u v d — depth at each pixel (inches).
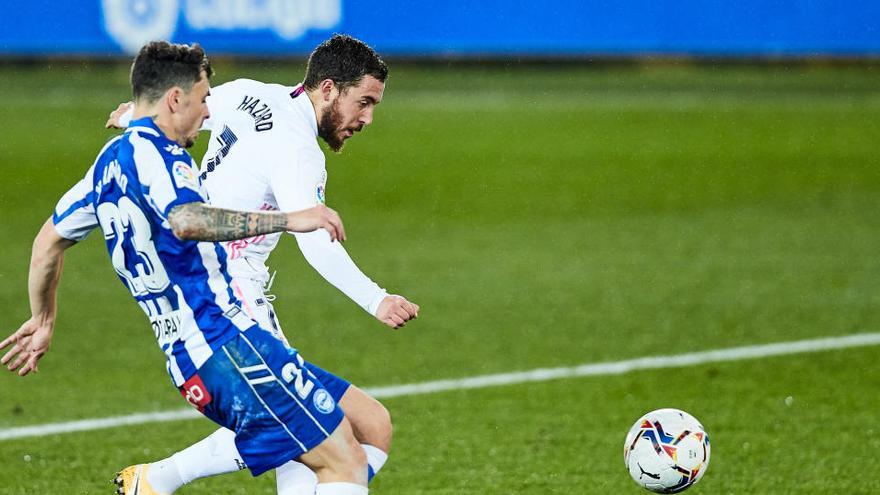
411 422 902.4
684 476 657.6
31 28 2486.5
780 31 2662.4
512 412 927.7
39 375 1015.6
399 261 1471.5
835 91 2733.8
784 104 2593.5
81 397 959.6
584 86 2746.1
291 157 624.7
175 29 2493.8
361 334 1159.6
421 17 2588.6
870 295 1312.7
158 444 854.5
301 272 1413.6
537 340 1139.9
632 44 2657.5
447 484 770.8
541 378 1019.3
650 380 1013.2
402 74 2817.4
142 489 646.5
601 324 1196.5
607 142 2236.7
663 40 2659.9
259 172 632.4
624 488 764.0
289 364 557.9
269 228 531.2
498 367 1051.3
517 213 1756.9
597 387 994.7
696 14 2657.5
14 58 2704.2
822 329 1176.2
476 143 2206.0
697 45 2669.8
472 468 801.6
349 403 630.5
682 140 2262.6
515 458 821.9
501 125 2358.5
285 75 2581.2
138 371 1034.1
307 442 565.0
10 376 1010.1
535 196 1861.5
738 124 2401.6
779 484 771.4
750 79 2847.0
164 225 535.8
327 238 598.9
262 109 639.1
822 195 1882.4
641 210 1781.5
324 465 572.4
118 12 2488.9
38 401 947.3
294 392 558.6
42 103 2409.0
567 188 1911.9
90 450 837.8
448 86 2709.2
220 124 645.9
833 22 2659.9
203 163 657.6
